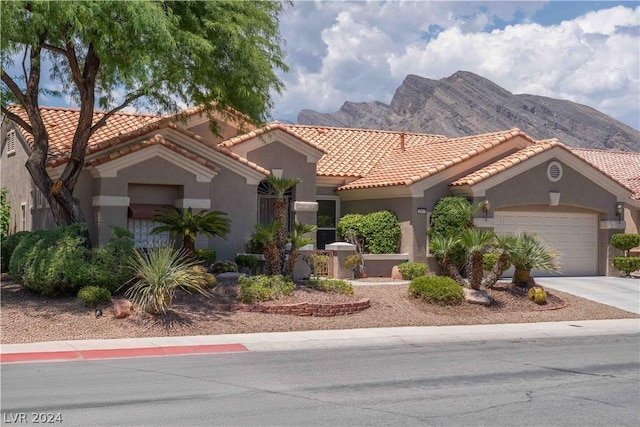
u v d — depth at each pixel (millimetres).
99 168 20984
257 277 19734
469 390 11094
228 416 9266
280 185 20547
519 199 26641
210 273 20797
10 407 9633
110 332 15906
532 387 11383
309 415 9367
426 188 26172
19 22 16906
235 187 23703
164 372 12344
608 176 28469
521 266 22750
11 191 29250
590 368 13195
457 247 24234
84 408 9609
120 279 17984
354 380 11812
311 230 20594
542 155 27031
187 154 22062
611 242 28672
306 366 13125
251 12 20078
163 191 22391
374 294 21156
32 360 13398
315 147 26641
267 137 25766
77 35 17969
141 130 22578
